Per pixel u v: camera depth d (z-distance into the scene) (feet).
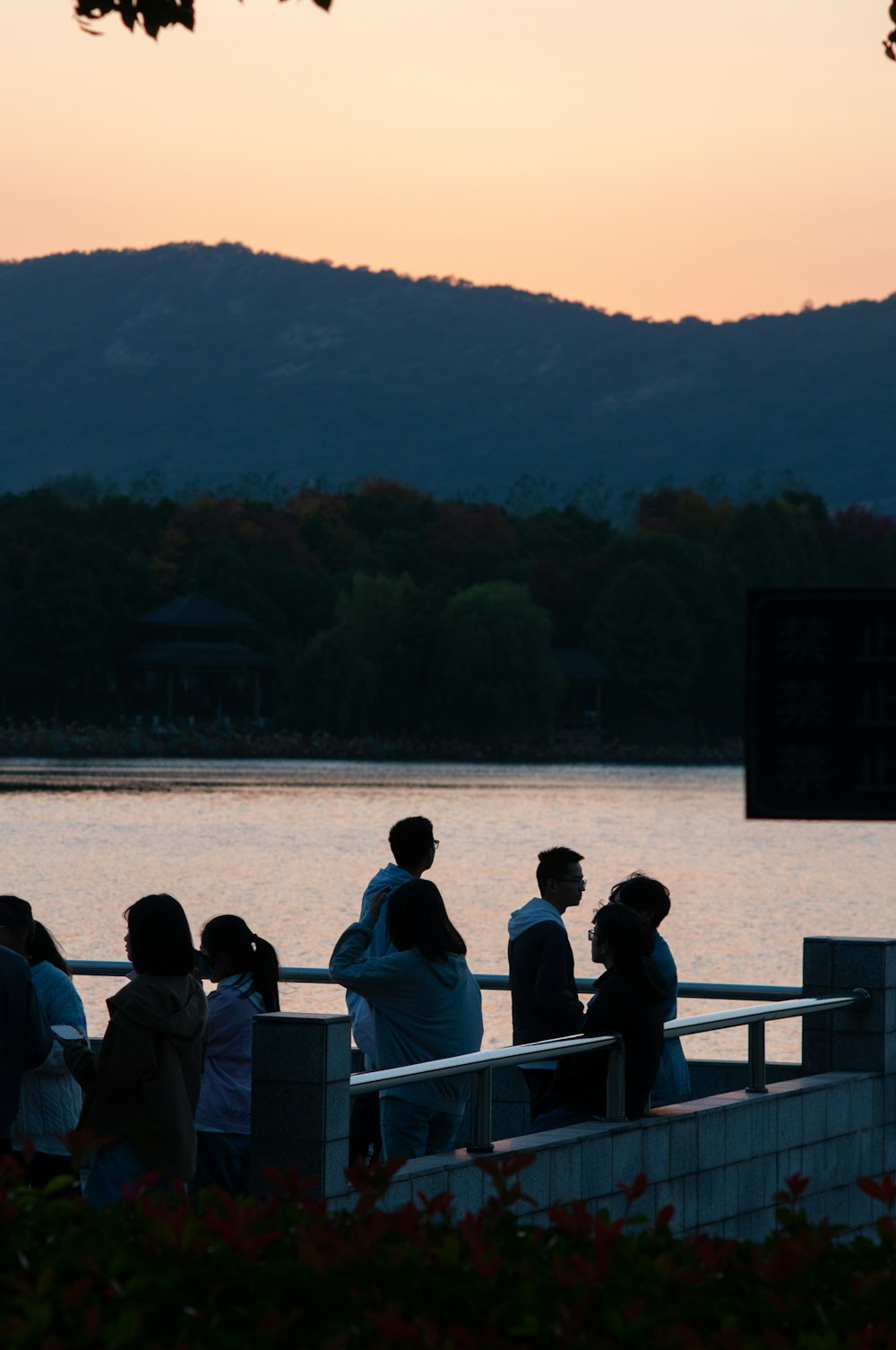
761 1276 22.20
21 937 38.58
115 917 214.48
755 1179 46.52
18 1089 36.11
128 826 388.78
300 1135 34.88
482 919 219.82
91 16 33.86
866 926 223.71
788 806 28.30
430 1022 40.42
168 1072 33.71
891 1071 52.39
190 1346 19.01
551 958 43.70
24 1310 19.69
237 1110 39.88
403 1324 18.97
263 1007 40.42
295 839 358.64
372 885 43.93
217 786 568.82
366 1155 45.09
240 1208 23.39
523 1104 50.96
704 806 513.86
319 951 187.62
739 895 265.34
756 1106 46.62
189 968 34.55
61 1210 24.07
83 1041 35.24
